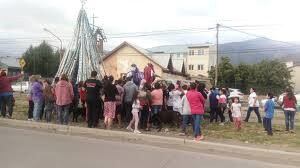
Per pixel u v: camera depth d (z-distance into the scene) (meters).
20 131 15.11
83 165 9.61
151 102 16.92
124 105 17.12
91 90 16.34
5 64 88.44
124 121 17.98
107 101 16.08
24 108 23.83
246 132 17.25
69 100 17.12
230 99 21.64
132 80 18.41
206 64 96.50
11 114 18.84
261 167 10.64
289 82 75.88
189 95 14.66
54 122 17.67
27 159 10.02
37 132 15.16
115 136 15.02
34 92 17.91
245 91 74.38
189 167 10.02
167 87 19.64
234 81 73.88
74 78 22.27
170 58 69.81
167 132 16.34
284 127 19.92
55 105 18.19
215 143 13.42
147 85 17.41
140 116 16.61
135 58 66.38
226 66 73.62
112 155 11.05
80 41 22.58
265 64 75.12
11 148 11.37
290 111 18.50
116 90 16.25
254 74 74.25
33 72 88.62
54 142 12.78
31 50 89.94
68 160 10.09
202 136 14.93
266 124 16.75
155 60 65.69
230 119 21.19
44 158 10.21
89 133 15.54
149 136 14.39
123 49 66.94
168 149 12.71
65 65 22.45
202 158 11.39
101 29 31.17
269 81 74.25
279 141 15.07
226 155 12.34
